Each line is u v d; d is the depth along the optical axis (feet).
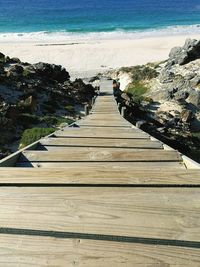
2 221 7.04
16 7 344.90
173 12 308.19
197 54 121.08
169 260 5.88
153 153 14.96
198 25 246.68
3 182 9.09
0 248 6.21
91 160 14.19
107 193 8.38
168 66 121.70
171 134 64.13
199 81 103.91
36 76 74.23
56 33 215.92
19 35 211.82
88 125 31.76
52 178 9.41
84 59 150.51
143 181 9.23
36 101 58.90
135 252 6.08
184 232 6.72
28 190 8.53
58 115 57.06
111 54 157.69
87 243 6.35
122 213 7.38
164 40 189.88
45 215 7.29
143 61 148.56
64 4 365.40
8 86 60.95
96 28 233.76
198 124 79.61
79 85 80.12
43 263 5.83
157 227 6.87
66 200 7.95
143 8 332.60
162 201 7.93
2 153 36.19
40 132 40.47
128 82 119.85
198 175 9.65
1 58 82.48
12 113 47.21
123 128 27.45
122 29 230.89
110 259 5.91
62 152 14.69
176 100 95.30
